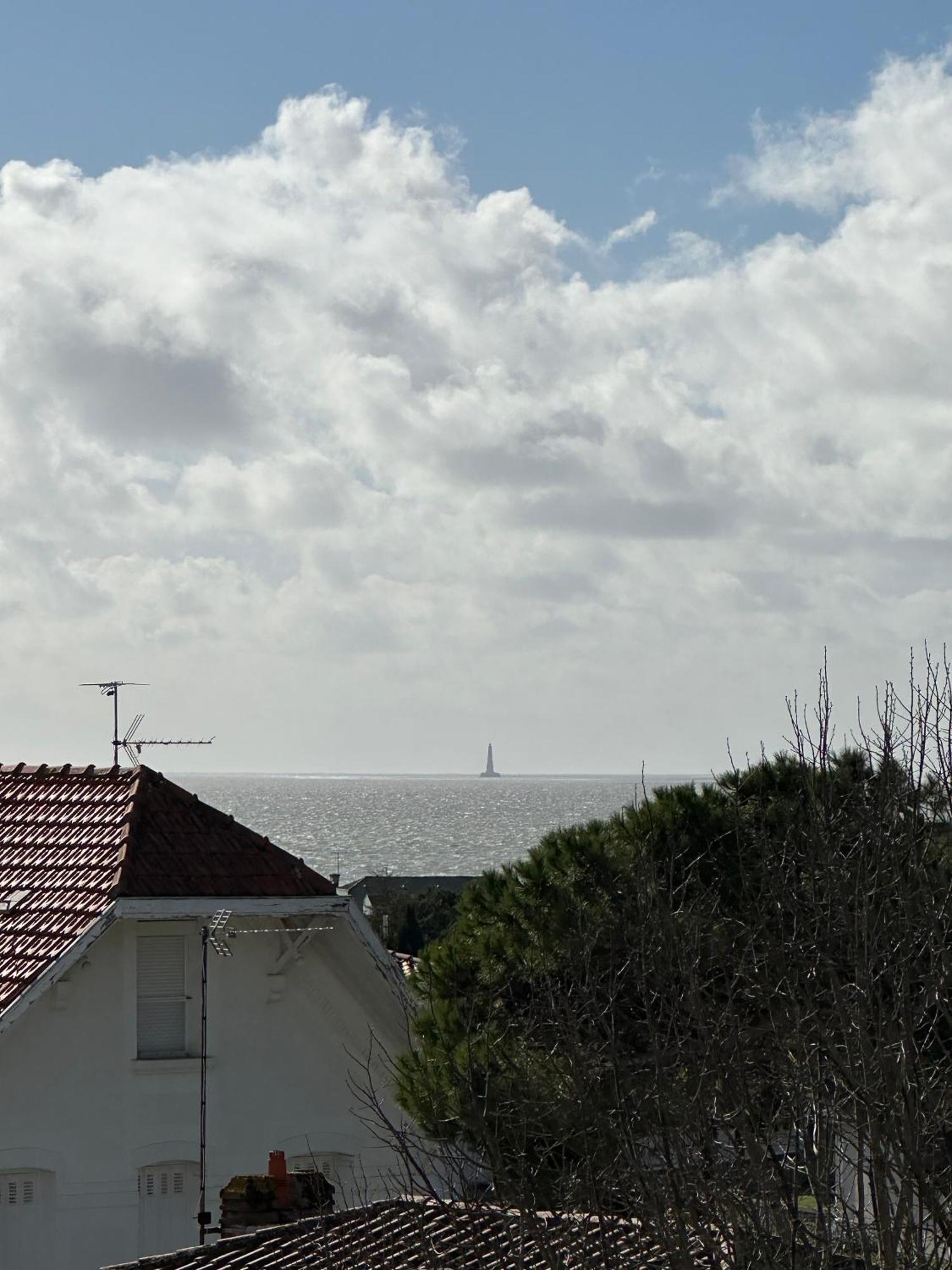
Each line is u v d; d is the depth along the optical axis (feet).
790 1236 45.16
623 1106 48.52
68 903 89.30
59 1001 86.48
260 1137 90.27
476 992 87.10
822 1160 47.21
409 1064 83.46
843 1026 48.42
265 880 90.63
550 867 87.56
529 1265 51.19
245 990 90.89
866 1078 46.11
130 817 92.12
